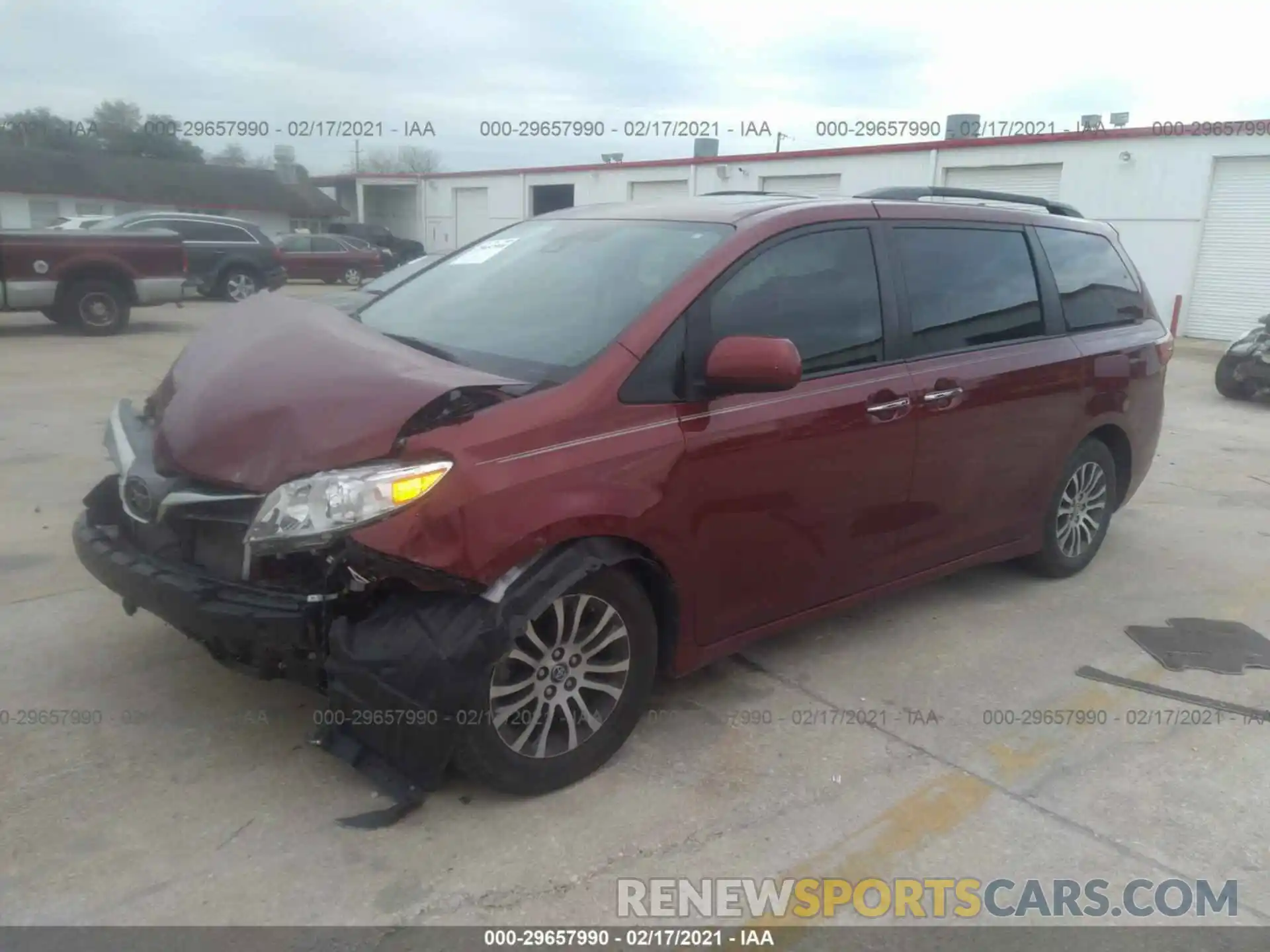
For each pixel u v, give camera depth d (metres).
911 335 4.13
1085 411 4.97
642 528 3.21
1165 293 19.34
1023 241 4.80
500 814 3.10
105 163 36.50
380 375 3.07
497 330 3.62
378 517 2.82
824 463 3.75
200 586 3.05
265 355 3.36
